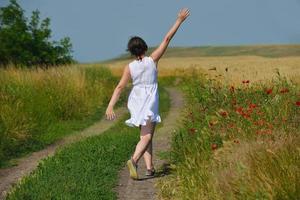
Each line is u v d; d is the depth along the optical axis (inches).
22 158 539.2
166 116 871.1
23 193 334.0
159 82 2129.7
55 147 606.9
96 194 339.3
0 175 460.1
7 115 642.2
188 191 310.7
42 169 405.4
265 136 333.1
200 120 495.5
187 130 460.1
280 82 638.5
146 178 384.8
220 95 581.3
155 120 361.7
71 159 434.3
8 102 693.9
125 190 360.8
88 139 541.0
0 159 520.4
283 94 470.3
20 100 721.6
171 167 367.6
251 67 1440.7
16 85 831.7
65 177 372.5
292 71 1120.8
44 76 979.9
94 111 935.0
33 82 920.9
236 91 613.6
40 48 1743.4
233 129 386.9
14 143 582.2
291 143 286.4
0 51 1700.3
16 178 445.4
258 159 276.7
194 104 602.5
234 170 285.0
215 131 406.0
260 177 257.4
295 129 344.8
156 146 530.3
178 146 424.8
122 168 426.0
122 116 914.7
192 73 1966.0
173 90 1702.8
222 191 274.5
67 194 331.9
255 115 406.0
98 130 760.3
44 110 771.4
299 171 253.8
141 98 359.6
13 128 620.7
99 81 1243.2
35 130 679.7
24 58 1712.6
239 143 332.8
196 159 354.0
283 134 319.6
